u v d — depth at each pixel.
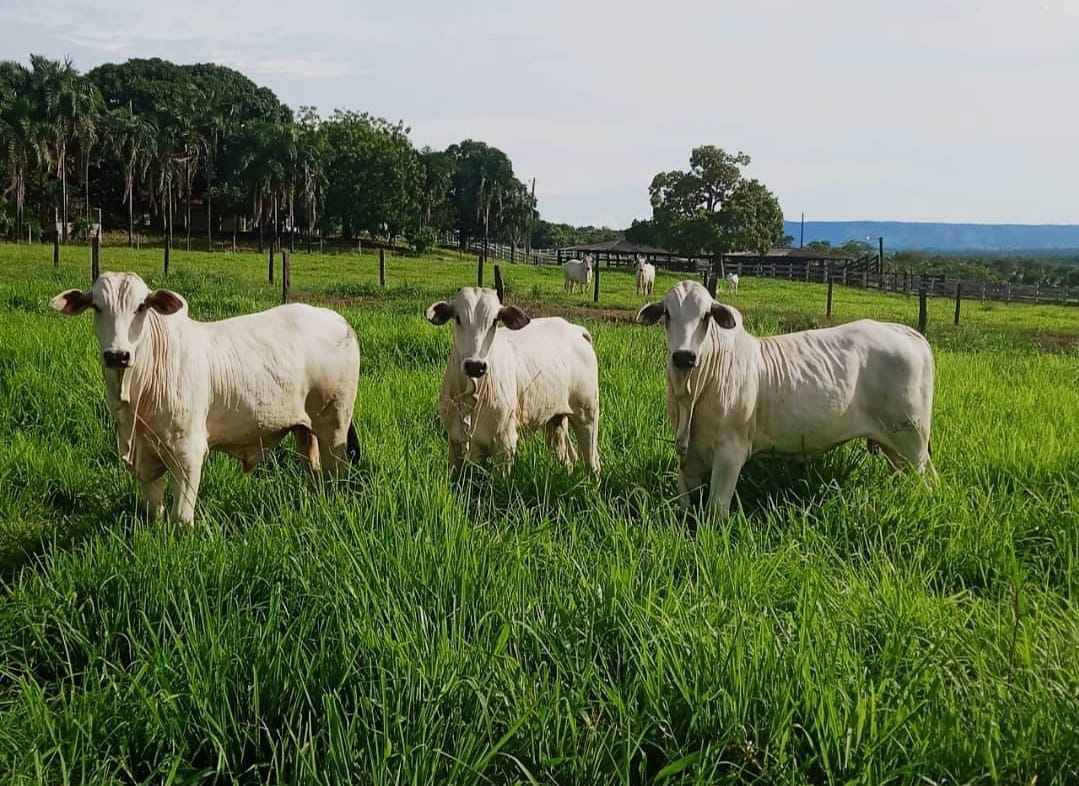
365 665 3.74
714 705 3.48
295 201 77.56
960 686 3.58
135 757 3.52
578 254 78.81
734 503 6.30
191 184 78.25
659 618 3.91
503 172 99.69
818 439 6.33
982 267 89.00
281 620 4.14
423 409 8.53
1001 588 4.79
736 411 6.08
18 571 5.46
